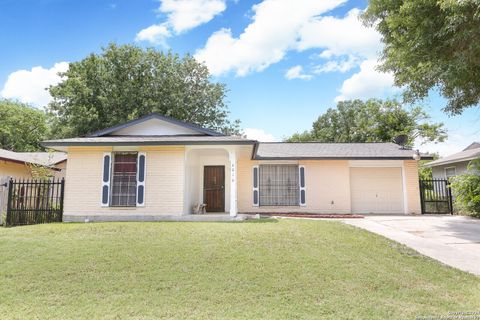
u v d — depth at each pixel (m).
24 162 16.39
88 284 5.17
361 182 16.62
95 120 24.19
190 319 4.08
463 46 8.30
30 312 4.28
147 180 11.88
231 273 5.59
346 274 5.57
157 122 13.85
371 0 11.15
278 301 4.59
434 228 10.46
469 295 4.76
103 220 11.59
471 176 14.54
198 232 8.31
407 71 9.88
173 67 28.27
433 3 8.30
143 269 5.76
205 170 15.66
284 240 7.59
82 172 12.04
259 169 16.45
